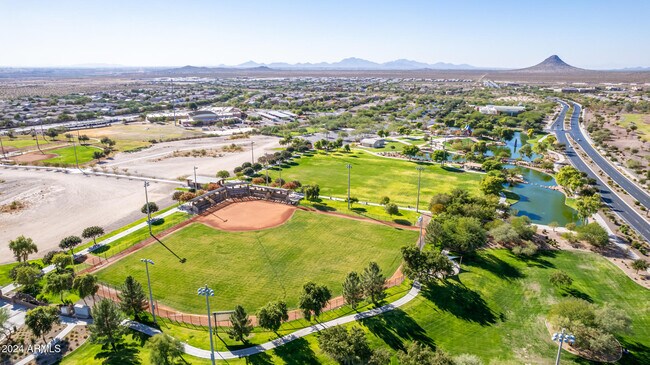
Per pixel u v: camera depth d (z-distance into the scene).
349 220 115.56
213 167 172.12
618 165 180.38
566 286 82.12
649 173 153.12
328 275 85.69
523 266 90.25
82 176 157.38
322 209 124.31
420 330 68.38
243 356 61.25
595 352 63.94
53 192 138.62
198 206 123.00
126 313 69.81
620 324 63.97
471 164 181.62
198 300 76.75
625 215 122.12
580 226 104.00
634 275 86.75
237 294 78.69
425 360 53.03
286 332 67.31
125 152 197.75
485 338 67.19
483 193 135.75
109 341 62.97
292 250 96.81
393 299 76.62
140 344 63.84
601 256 95.06
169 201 131.25
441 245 97.56
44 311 64.88
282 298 77.19
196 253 95.12
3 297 77.38
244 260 91.88
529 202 135.88
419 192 138.62
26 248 87.44
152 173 162.62
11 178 153.62
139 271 87.12
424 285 81.38
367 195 139.12
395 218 117.12
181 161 181.50
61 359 60.78
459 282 82.62
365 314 71.94
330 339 57.44
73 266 88.44
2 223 113.62
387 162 184.62
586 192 136.75
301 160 187.62
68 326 68.81
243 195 136.75
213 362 57.28
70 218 117.31
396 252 96.25
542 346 65.44
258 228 109.75
